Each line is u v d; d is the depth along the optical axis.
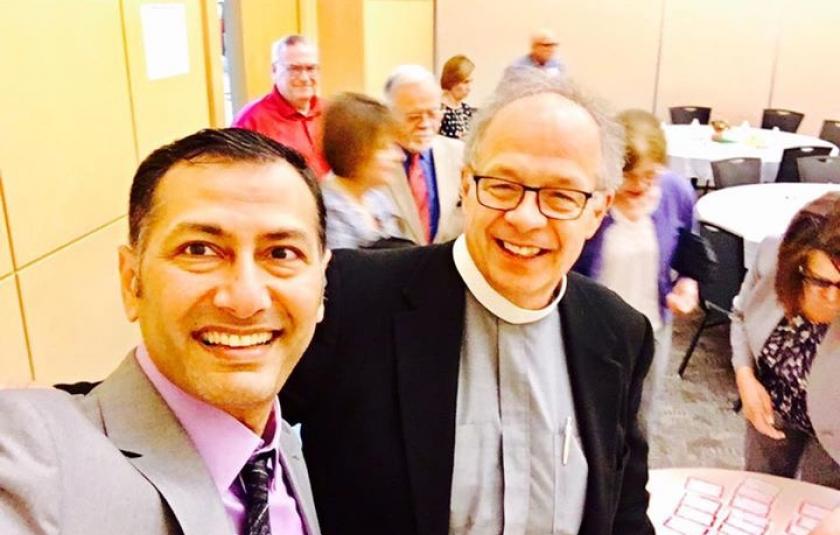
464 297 1.08
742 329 1.90
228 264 0.66
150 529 0.63
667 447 3.06
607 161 1.01
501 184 0.97
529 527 1.06
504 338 1.06
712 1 6.87
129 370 0.73
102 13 1.89
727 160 4.77
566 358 1.12
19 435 0.60
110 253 1.97
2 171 1.49
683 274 2.43
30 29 1.57
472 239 1.02
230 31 4.57
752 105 7.04
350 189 2.04
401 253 1.15
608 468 1.11
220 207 0.65
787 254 1.68
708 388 3.59
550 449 1.06
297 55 3.38
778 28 6.75
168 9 2.31
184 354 0.68
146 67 2.17
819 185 4.46
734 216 3.77
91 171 1.85
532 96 0.98
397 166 2.27
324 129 2.07
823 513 1.51
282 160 0.70
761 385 1.85
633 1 7.07
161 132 2.29
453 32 7.52
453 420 1.04
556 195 0.95
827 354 1.65
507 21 7.39
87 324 1.86
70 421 0.64
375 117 2.07
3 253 1.50
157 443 0.69
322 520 1.08
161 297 0.67
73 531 0.57
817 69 6.75
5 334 1.51
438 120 2.85
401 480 1.03
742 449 3.05
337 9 5.37
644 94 7.30
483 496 1.04
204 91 2.67
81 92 1.79
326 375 1.05
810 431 1.77
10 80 1.51
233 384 0.68
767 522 1.48
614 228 2.22
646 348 1.21
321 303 0.76
